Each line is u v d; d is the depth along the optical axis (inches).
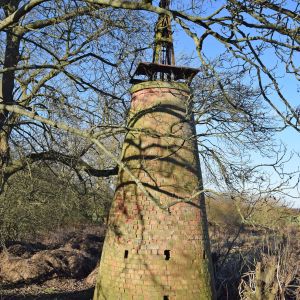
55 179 487.8
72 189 443.8
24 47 437.7
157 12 300.5
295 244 543.2
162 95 376.2
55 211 566.9
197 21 301.0
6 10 414.3
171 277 332.2
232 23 272.7
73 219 908.6
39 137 417.7
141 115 373.4
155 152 359.3
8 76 430.3
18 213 545.0
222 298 478.6
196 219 356.2
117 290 340.2
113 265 349.4
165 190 348.8
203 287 343.6
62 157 404.2
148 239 339.3
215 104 352.2
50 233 973.2
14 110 288.2
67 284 673.0
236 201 316.8
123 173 369.7
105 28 396.2
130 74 401.1
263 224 384.5
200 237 354.6
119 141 465.1
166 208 241.0
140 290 331.3
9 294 601.0
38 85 427.2
